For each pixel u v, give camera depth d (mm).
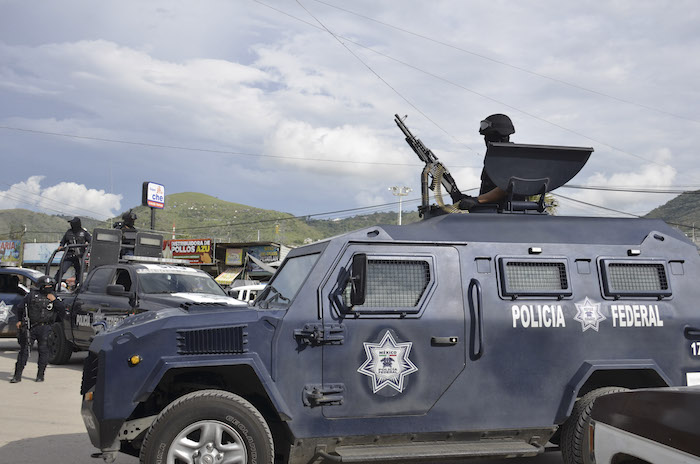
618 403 3418
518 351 5199
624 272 5555
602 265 5477
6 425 7797
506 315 5230
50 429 7590
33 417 8289
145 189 44844
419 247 5238
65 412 8648
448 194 6996
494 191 6219
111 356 4602
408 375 4984
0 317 16609
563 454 5309
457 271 5242
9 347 18234
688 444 2863
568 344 5289
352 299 4738
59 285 15664
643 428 3166
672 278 5605
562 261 5422
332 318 4938
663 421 3045
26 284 17203
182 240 44406
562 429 5363
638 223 5812
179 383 5082
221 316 4809
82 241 16406
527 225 5590
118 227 16156
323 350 4867
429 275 5172
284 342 4816
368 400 4887
